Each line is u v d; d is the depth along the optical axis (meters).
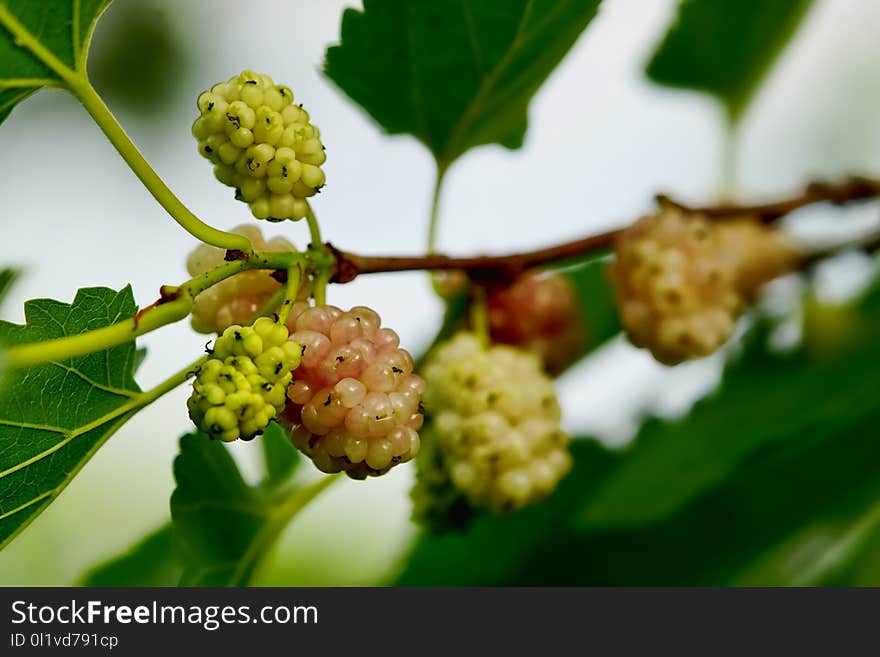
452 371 0.32
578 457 0.37
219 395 0.28
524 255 0.33
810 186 0.36
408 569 0.37
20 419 0.29
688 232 0.33
